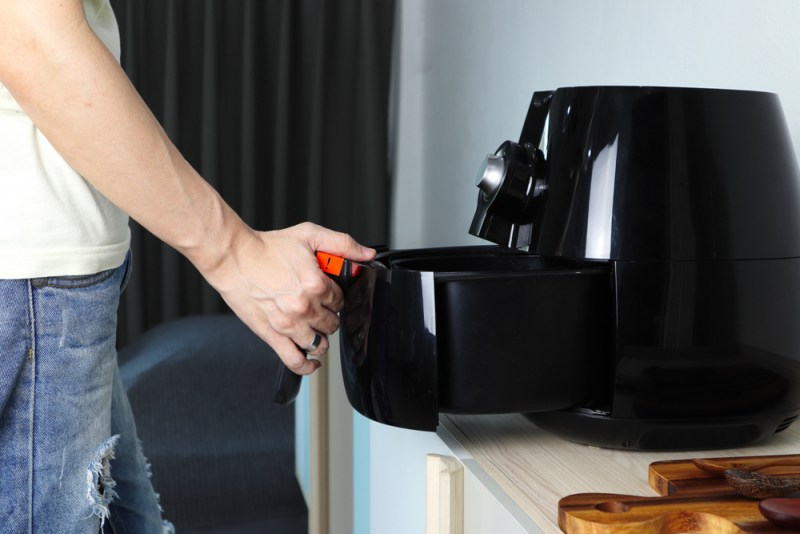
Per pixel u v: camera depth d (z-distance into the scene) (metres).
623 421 0.71
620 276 0.68
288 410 2.00
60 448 0.73
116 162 0.66
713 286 0.68
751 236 0.69
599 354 0.72
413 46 2.99
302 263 0.77
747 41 1.07
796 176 0.73
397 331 0.72
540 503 0.62
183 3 2.85
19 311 0.69
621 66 1.45
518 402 0.71
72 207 0.70
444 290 0.71
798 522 0.51
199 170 2.96
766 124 0.71
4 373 0.69
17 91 0.62
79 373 0.73
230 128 2.95
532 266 0.87
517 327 0.70
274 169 2.94
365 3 2.89
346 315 0.78
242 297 0.79
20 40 0.60
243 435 1.90
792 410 0.73
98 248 0.73
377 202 2.98
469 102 2.42
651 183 0.68
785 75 1.00
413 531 0.88
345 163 3.04
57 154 0.70
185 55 2.89
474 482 0.70
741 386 0.70
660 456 0.72
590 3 1.57
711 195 0.68
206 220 0.72
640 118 0.68
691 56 1.21
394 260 0.85
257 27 2.88
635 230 0.68
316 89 2.92
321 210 2.99
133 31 2.79
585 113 0.70
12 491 0.72
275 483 1.79
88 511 0.77
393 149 3.09
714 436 0.72
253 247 0.76
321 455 1.42
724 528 0.53
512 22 2.03
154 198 0.69
